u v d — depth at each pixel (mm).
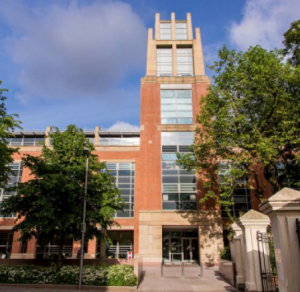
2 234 31969
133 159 32875
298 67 17719
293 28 19359
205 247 27531
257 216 12156
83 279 14656
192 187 29688
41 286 14453
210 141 21797
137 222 30406
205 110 22703
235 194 30453
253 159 20375
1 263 18609
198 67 34438
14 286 14492
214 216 28312
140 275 17406
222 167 22422
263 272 11375
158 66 35250
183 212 28656
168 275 19734
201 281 16797
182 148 31109
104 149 33312
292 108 18312
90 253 29656
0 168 16500
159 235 28125
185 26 37125
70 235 17312
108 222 19438
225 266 16828
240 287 13352
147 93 33094
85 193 16125
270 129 19328
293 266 6441
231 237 19578
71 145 17688
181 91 33344
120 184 32031
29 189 15602
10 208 16391
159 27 36938
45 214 14867
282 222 6809
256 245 11797
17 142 37156
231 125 20016
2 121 16672
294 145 19172
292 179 24062
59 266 16219
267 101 19203
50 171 16922
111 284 14523
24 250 30500
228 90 21359
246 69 20375
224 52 21594
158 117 32219
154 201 29172
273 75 18562
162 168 30484
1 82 17078
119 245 31312
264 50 20219
